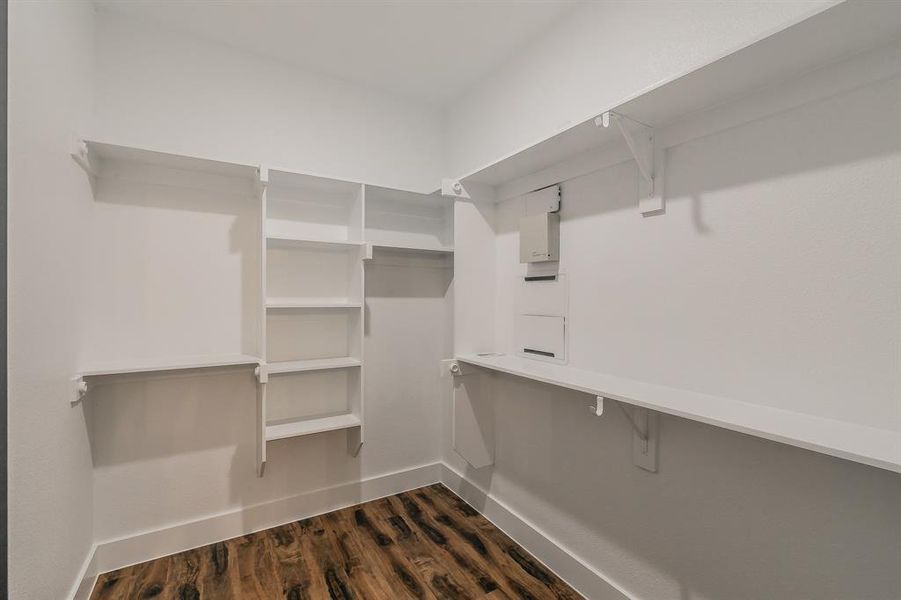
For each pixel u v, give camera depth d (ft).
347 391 7.64
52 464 4.29
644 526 4.79
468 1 5.72
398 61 7.19
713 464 4.14
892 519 3.08
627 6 5.03
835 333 3.36
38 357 3.95
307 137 7.36
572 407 5.75
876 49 3.07
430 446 8.74
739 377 3.96
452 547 6.48
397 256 8.19
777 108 3.63
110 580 5.63
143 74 6.05
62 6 4.58
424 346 8.59
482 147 7.74
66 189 4.72
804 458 3.52
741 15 3.91
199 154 6.32
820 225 3.44
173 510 6.30
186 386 6.39
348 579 5.69
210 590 5.46
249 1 5.71
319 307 6.76
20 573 3.58
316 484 7.44
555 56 6.13
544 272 6.30
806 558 3.51
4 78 3.24
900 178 3.03
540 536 6.16
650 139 4.67
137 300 6.04
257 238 6.85
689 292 4.38
